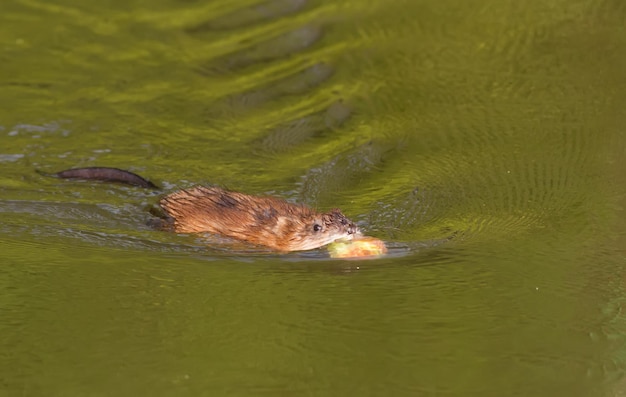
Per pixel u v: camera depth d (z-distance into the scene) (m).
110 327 17.38
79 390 15.44
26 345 16.77
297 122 27.06
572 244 20.61
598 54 30.50
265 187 23.69
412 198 22.92
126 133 26.42
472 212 22.20
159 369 16.03
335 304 18.30
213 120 27.22
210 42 32.47
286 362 16.31
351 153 25.28
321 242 20.52
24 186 23.28
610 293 18.56
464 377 15.96
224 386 15.59
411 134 26.20
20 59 30.89
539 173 23.95
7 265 19.53
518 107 27.56
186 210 21.67
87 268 19.61
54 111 27.55
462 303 18.30
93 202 22.58
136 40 32.62
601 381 15.80
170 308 18.08
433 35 32.09
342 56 31.00
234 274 19.53
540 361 16.36
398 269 19.78
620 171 23.89
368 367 16.25
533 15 33.25
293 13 34.44
